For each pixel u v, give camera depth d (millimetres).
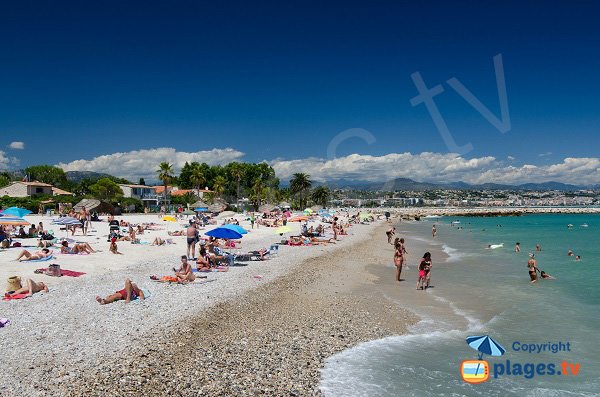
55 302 15000
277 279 21703
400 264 23984
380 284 22922
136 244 32844
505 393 10070
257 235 46219
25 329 12297
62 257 24672
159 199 110750
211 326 13641
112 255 26422
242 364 10969
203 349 11734
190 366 10555
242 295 17719
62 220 35875
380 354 12336
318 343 12977
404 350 12727
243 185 142000
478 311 17328
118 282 18500
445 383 10516
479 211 167625
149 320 13570
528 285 22781
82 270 20906
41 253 23312
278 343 12727
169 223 57812
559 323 15625
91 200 62312
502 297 19828
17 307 14297
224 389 9523
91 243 32344
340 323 15125
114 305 15023
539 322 15773
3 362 10117
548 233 68500
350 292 20375
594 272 27125
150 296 16516
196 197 114688
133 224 52688
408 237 60281
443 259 34781
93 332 12320
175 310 14805
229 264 25281
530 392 10125
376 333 14258
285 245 38062
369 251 38438
